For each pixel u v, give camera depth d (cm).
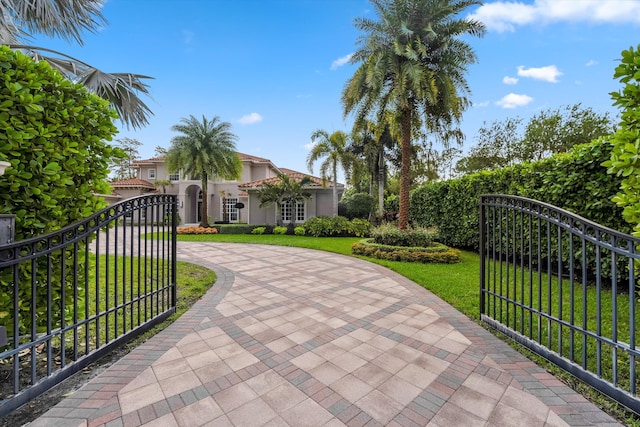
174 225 433
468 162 2092
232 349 313
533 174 668
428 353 305
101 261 891
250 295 518
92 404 221
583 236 249
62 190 275
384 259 888
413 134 1210
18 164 238
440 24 983
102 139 320
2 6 430
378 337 345
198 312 430
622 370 268
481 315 397
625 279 505
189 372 267
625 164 246
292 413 213
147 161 2741
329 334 353
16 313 212
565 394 235
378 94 1048
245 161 2623
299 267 777
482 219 398
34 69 256
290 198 1853
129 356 296
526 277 653
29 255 220
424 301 484
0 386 241
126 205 332
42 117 261
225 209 2620
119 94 540
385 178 2180
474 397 232
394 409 218
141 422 203
